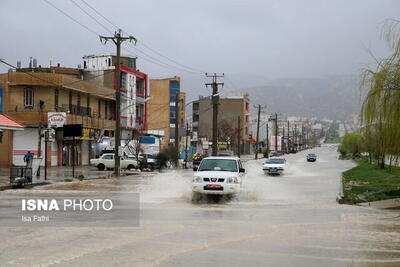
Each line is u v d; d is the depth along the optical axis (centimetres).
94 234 1091
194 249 942
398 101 1822
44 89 4538
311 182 3050
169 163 4938
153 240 1029
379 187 2411
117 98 3612
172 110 9069
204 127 11906
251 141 12962
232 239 1054
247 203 1819
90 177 3281
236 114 11994
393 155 1984
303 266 816
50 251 905
